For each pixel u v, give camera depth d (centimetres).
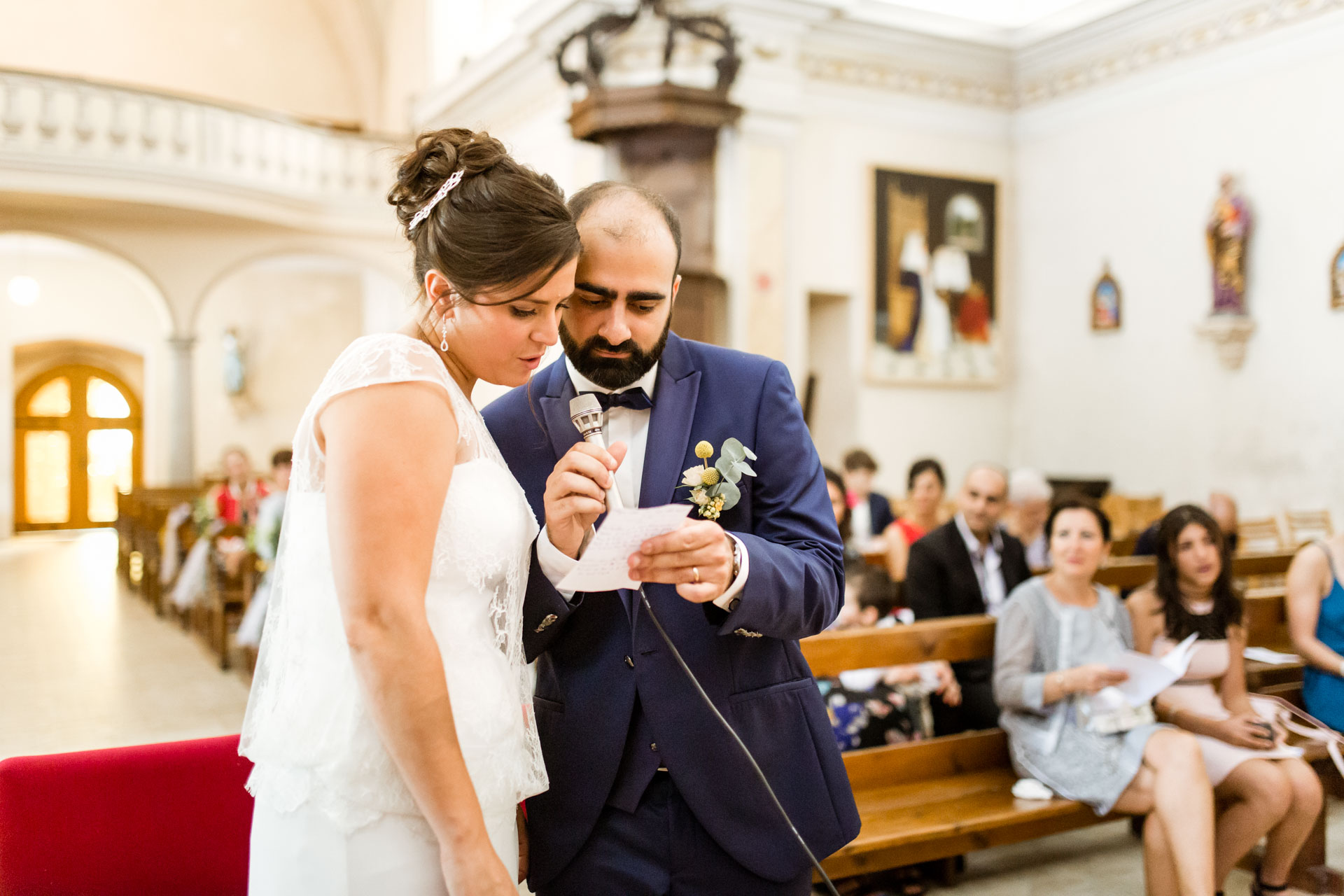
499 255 111
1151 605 315
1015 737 303
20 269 1520
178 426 1212
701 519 140
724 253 811
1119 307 911
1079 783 281
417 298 124
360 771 115
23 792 170
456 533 117
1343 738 320
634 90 742
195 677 610
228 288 1577
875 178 921
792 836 140
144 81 1422
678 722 137
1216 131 830
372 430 107
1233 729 284
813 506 143
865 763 301
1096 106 923
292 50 1512
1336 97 752
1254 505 813
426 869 117
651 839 140
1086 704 289
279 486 581
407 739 104
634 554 118
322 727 117
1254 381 813
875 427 936
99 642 723
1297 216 779
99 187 1028
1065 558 301
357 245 1258
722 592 124
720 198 812
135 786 177
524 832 152
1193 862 256
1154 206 880
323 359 1616
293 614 121
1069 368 958
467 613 121
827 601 136
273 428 1597
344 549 105
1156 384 886
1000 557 396
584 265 130
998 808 284
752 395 146
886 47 916
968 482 393
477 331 118
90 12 1393
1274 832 282
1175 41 856
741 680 141
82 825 173
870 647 295
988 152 985
